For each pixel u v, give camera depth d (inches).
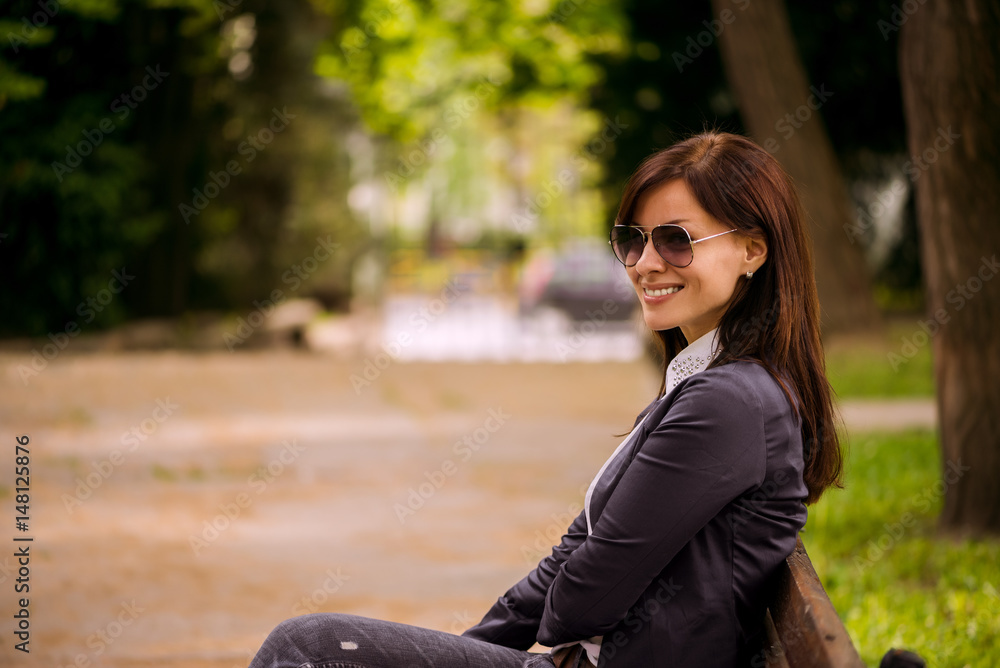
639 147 781.3
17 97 559.5
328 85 887.7
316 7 842.8
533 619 103.6
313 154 888.3
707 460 81.7
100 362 649.0
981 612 187.5
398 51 764.0
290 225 901.8
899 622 186.7
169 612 215.3
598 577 83.9
